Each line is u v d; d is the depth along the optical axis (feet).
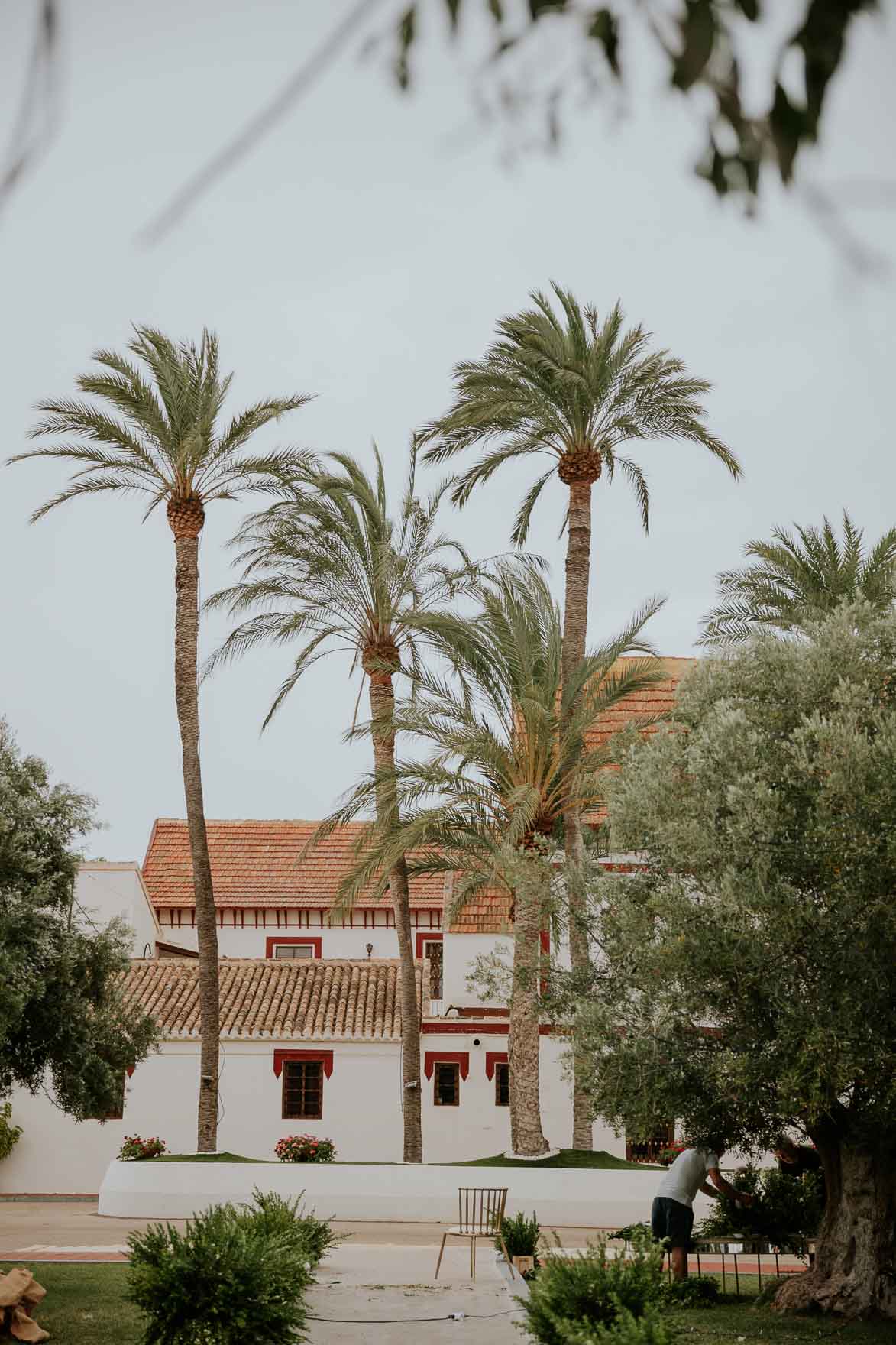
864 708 43.50
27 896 54.65
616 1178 77.71
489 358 82.33
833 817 39.96
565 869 52.49
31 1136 101.76
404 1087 85.76
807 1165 47.39
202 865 86.79
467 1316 44.24
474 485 86.48
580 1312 32.37
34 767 59.21
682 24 4.47
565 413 82.07
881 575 80.69
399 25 4.38
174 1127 101.24
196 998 106.93
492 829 80.18
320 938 130.62
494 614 79.00
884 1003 39.78
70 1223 77.71
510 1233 58.18
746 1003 41.57
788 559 82.99
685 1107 43.21
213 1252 35.99
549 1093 97.09
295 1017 104.32
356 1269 56.08
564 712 79.46
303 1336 39.40
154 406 85.35
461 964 107.14
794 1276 45.27
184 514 87.66
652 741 48.73
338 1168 80.84
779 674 46.26
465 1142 100.78
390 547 84.02
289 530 84.53
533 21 4.53
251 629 86.33
